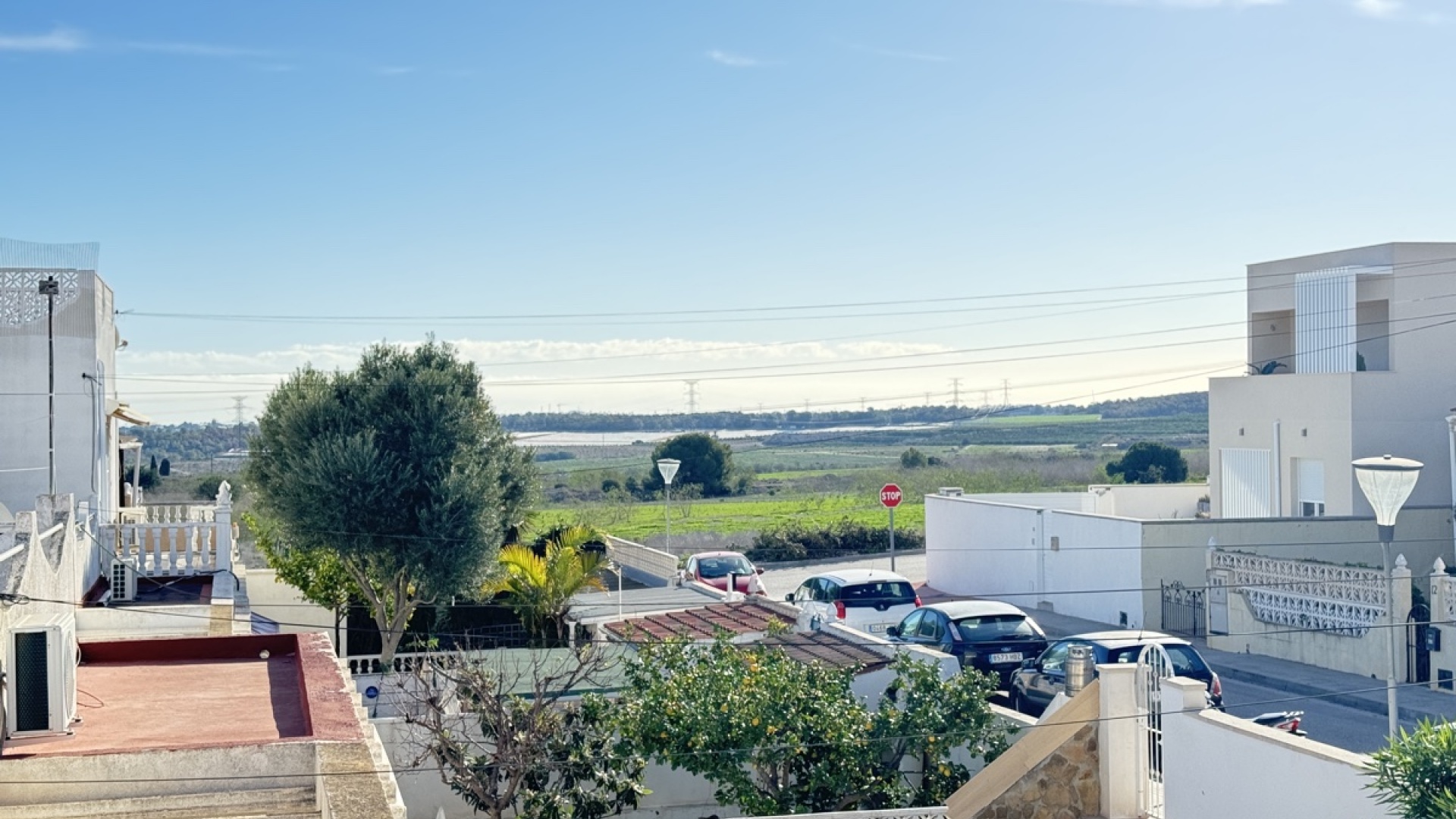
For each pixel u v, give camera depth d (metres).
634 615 24.47
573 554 27.09
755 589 30.72
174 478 63.22
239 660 14.95
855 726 14.41
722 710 14.39
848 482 79.38
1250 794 11.74
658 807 16.06
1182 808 12.71
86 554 20.81
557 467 95.31
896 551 48.84
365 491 25.00
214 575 22.78
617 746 14.91
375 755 10.79
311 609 31.48
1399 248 29.98
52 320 23.52
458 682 15.08
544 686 15.48
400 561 25.36
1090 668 15.41
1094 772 13.64
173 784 10.06
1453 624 20.86
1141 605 28.20
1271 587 25.19
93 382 23.86
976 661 19.73
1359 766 10.41
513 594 27.78
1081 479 72.94
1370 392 29.52
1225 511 33.88
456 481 25.28
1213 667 24.00
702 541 51.34
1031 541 33.03
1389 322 30.06
